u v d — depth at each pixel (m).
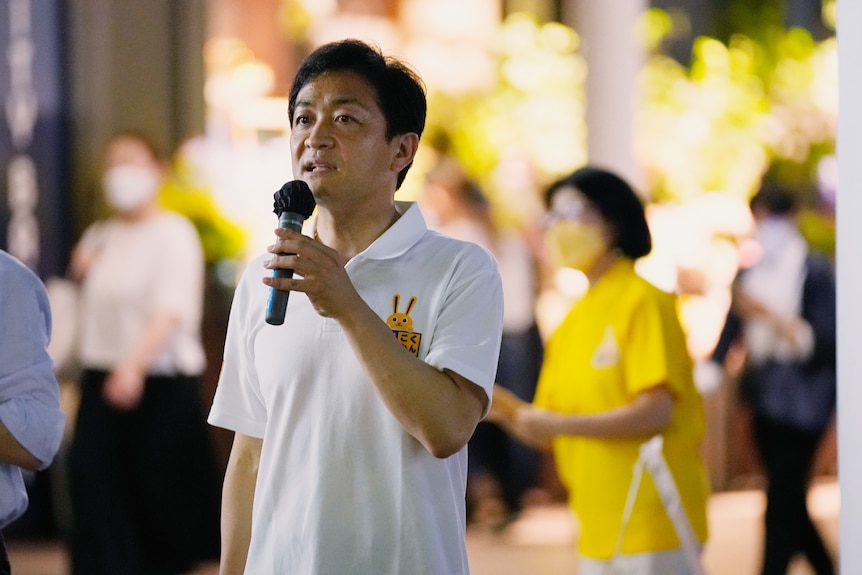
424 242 3.97
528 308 11.48
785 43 13.62
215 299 10.59
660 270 12.58
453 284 3.89
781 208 9.42
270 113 11.56
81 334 9.25
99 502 9.10
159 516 9.30
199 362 9.44
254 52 11.54
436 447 3.68
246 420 4.15
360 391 3.80
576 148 12.75
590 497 5.86
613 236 6.07
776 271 9.17
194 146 11.12
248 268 4.18
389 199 4.00
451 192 11.50
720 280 12.55
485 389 3.81
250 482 4.18
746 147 13.32
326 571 3.79
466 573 3.95
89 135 10.75
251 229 11.16
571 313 6.17
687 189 13.10
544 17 12.88
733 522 11.29
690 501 5.88
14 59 10.59
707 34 13.41
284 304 3.66
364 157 3.84
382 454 3.79
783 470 8.63
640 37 12.94
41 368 4.20
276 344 3.94
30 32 10.62
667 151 13.12
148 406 9.22
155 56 10.98
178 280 9.24
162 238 9.25
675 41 13.30
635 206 6.08
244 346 4.10
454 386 3.74
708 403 11.98
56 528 10.35
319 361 3.85
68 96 10.74
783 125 13.55
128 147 9.34
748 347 9.28
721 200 13.15
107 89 10.81
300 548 3.83
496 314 3.92
